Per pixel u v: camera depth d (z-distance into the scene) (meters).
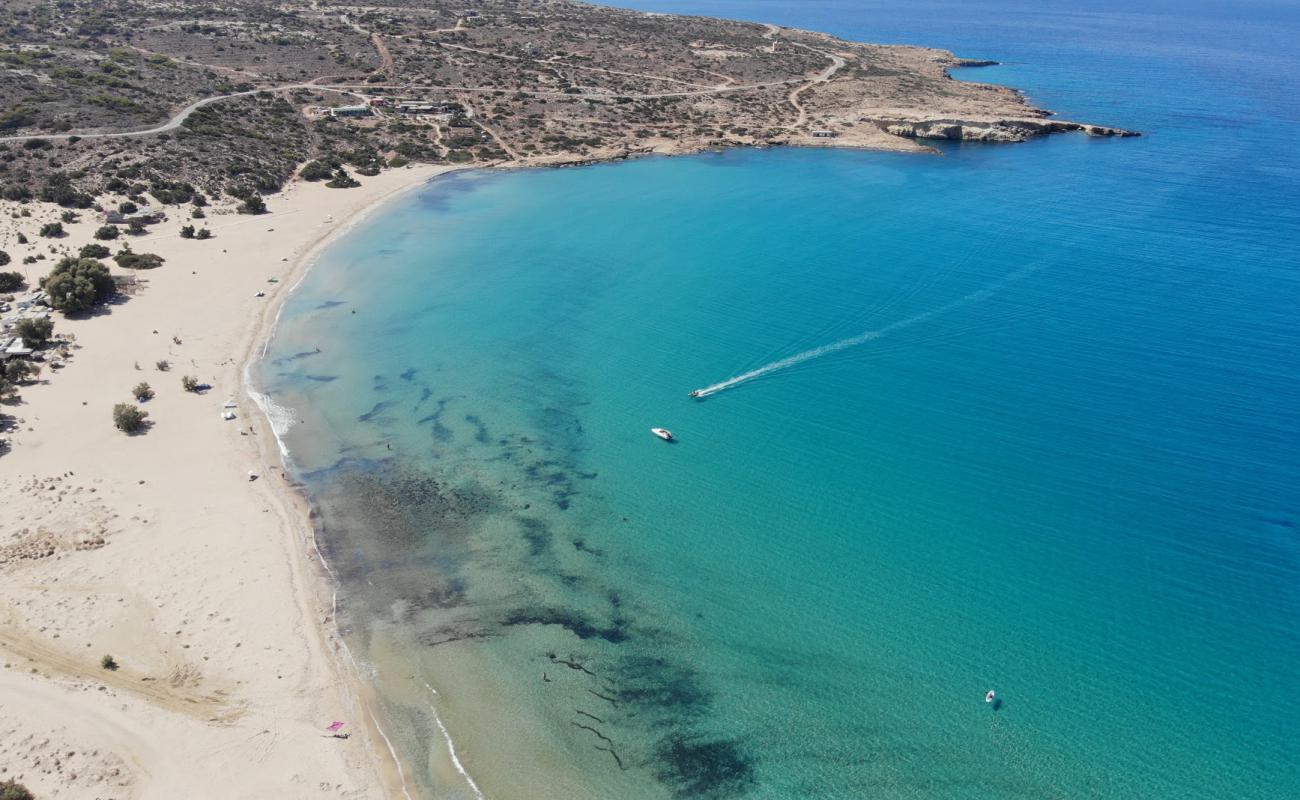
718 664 50.41
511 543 59.53
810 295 96.19
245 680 47.25
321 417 73.75
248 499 62.28
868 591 55.47
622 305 95.06
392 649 50.66
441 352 85.06
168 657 48.09
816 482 65.62
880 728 46.66
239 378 78.81
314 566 56.69
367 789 42.16
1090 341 84.81
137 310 89.19
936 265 103.50
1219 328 86.44
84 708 44.22
